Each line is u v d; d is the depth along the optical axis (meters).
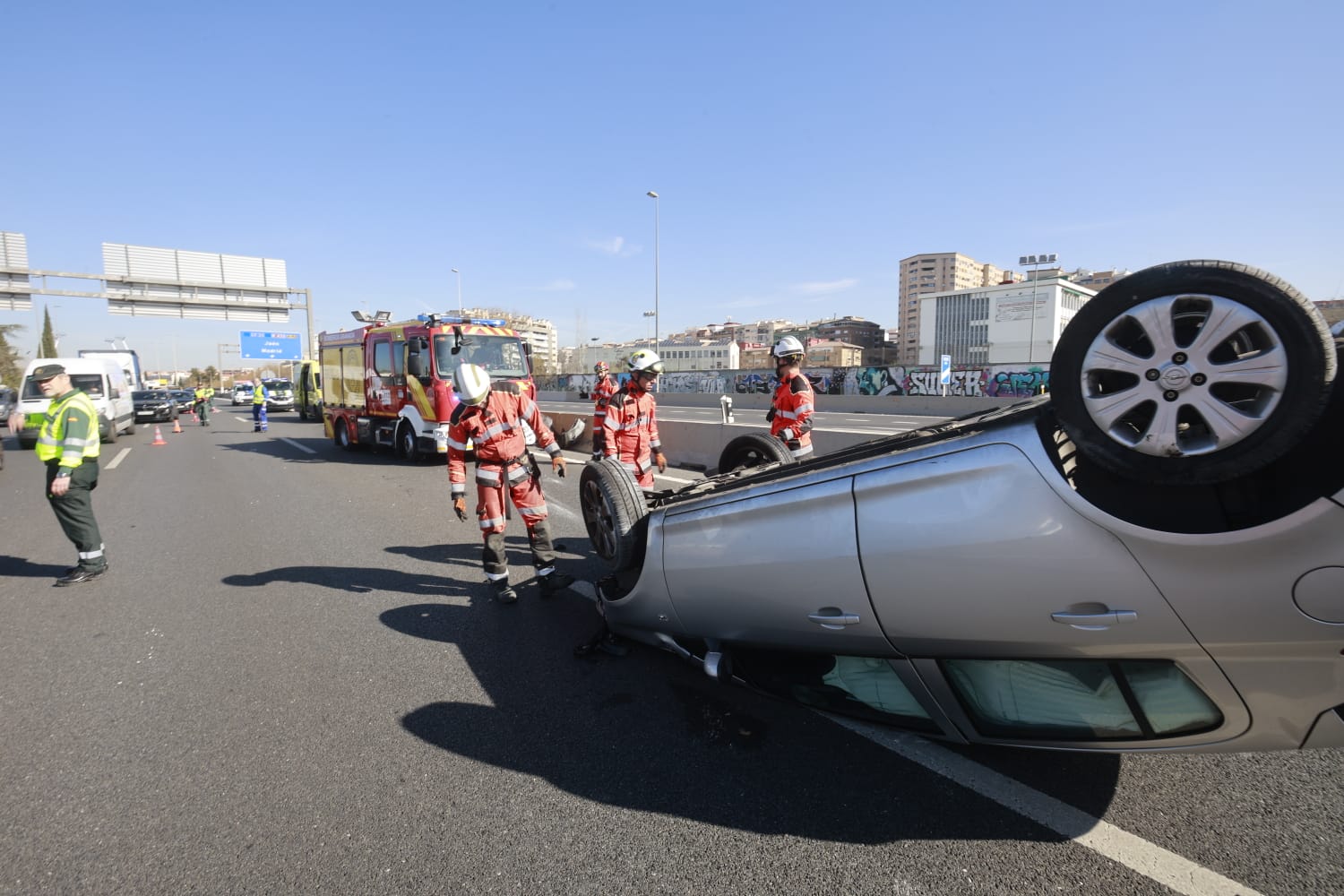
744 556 2.85
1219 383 1.79
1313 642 1.79
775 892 2.12
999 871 2.18
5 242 29.11
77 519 5.60
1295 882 2.11
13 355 67.19
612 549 3.95
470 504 8.85
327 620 4.66
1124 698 2.16
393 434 13.70
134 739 3.16
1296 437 1.72
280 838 2.45
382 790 2.72
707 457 11.48
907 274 158.38
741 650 3.18
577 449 14.30
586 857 2.30
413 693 3.57
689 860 2.28
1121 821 2.41
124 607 4.99
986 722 2.47
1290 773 2.67
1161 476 1.88
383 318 14.65
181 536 7.30
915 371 31.73
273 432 23.67
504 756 2.95
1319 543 1.75
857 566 2.46
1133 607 1.98
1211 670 1.96
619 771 2.81
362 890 2.18
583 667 3.83
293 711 3.39
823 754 2.89
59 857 2.36
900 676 2.55
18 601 5.15
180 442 20.20
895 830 2.39
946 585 2.26
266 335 48.53
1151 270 1.89
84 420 5.54
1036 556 2.09
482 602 4.98
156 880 2.25
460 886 2.19
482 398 4.82
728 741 3.02
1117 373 1.96
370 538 7.03
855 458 2.73
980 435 2.28
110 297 31.77
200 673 3.86
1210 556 1.85
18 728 3.28
